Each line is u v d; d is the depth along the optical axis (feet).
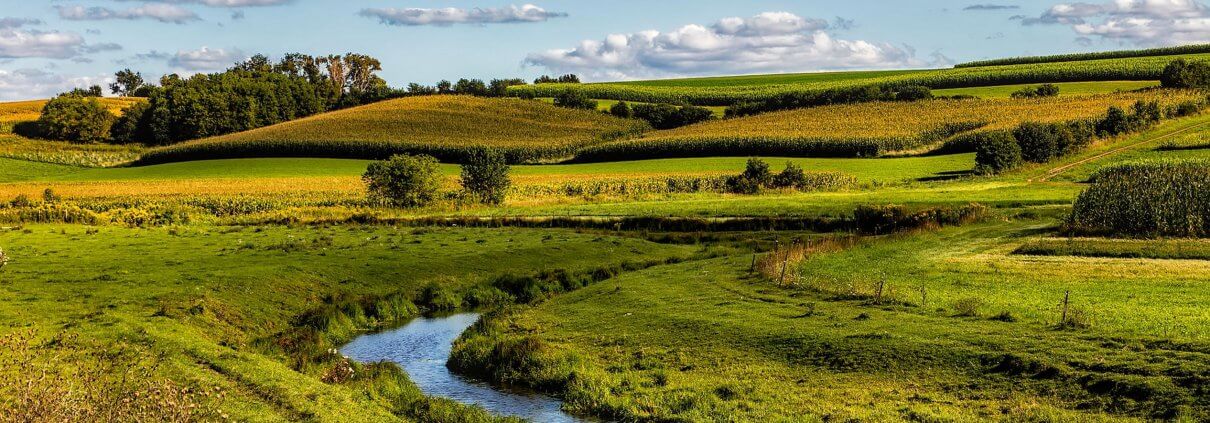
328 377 86.33
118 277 125.18
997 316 96.68
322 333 108.17
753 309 109.40
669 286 131.54
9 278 122.93
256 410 67.41
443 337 113.60
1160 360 75.15
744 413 73.15
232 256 148.77
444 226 221.87
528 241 181.78
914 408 71.41
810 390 78.43
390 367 91.50
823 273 135.85
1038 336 86.28
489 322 115.24
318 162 492.95
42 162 497.05
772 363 87.66
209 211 270.87
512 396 86.07
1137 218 170.81
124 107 651.25
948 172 373.20
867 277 131.54
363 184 380.99
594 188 323.57
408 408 78.59
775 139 460.14
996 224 200.13
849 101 615.98
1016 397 72.43
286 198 311.27
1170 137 424.87
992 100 575.79
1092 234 172.65
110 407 52.75
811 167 410.11
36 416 50.01
